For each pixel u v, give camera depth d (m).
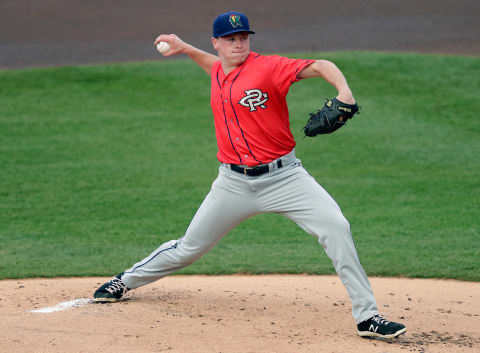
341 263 16.06
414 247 27.78
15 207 34.59
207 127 49.06
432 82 56.00
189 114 51.59
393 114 50.22
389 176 39.44
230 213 17.27
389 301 20.14
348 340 15.91
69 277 23.61
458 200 35.03
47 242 29.19
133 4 84.00
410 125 48.25
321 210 16.14
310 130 15.51
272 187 16.55
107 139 46.62
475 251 27.02
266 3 84.38
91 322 16.92
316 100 53.44
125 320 17.14
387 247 27.84
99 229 31.25
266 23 75.75
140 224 32.00
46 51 66.94
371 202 34.97
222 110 16.42
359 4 83.56
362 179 38.97
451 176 39.19
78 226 31.73
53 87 56.94
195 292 20.62
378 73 57.81
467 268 24.59
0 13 80.81
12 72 59.97
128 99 54.62
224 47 15.97
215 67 17.09
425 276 23.75
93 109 52.53
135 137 47.09
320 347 15.31
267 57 16.08
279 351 15.01
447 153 43.31
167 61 63.09
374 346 15.48
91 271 24.38
